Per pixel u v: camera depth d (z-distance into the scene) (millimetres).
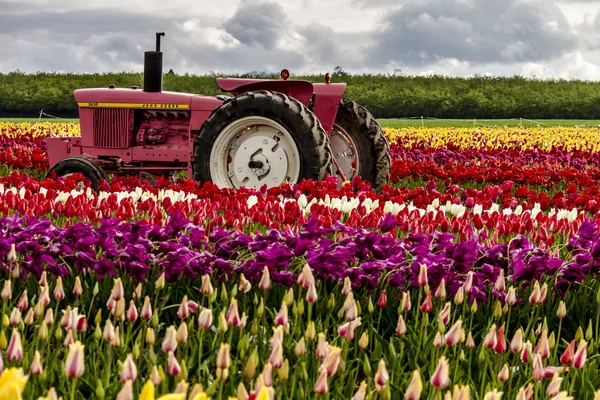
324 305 6102
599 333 6129
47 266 6289
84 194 10195
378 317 6074
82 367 3578
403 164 17719
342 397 4344
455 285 6094
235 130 12609
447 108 79062
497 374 4617
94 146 14500
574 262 6328
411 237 6824
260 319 5609
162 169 14172
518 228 8375
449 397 3217
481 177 16891
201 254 6246
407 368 5234
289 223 8773
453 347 5027
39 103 70812
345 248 6273
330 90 13805
